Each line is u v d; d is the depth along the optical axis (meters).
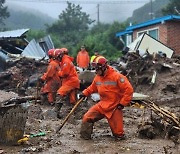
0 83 18.56
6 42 25.30
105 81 8.59
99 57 8.62
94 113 8.58
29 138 8.63
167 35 28.72
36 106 12.68
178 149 7.65
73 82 11.95
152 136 8.69
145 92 17.45
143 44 23.53
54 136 8.93
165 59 19.94
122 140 8.51
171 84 17.11
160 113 9.20
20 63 20.53
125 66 19.28
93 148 7.70
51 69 13.62
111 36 46.94
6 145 7.89
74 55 37.94
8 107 7.86
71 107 12.05
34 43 24.58
